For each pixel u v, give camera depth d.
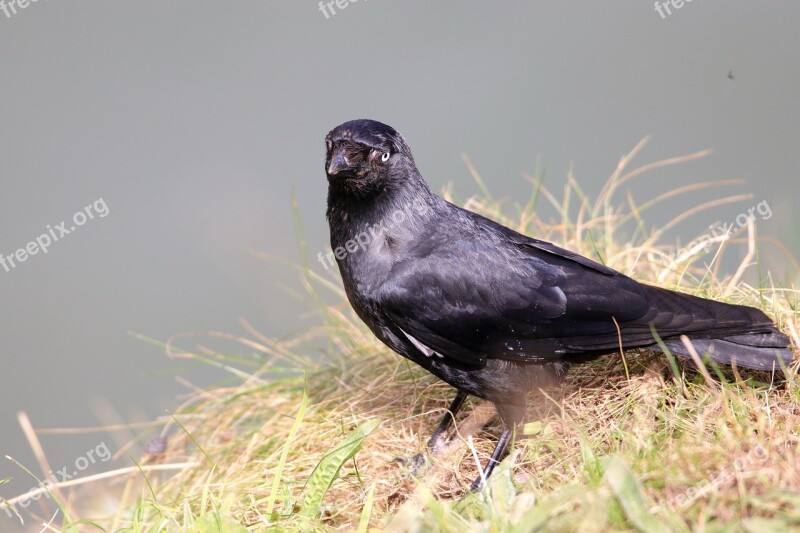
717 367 8.89
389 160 10.03
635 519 6.73
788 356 8.99
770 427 8.02
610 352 9.73
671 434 8.32
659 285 11.19
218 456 11.03
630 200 13.37
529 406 10.05
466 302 9.73
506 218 13.09
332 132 10.18
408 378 11.35
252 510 8.80
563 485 7.81
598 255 11.27
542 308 9.65
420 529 7.43
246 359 12.82
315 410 10.79
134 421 20.72
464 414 10.69
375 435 10.20
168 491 10.75
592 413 9.23
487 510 7.59
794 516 6.57
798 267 11.16
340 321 12.79
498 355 9.77
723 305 9.54
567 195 13.20
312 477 8.62
